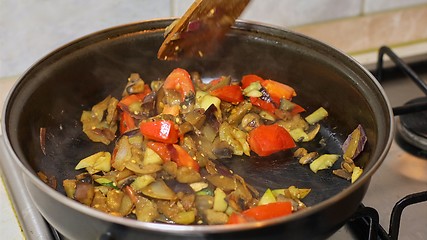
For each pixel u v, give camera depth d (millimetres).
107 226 428
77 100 603
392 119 495
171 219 510
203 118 582
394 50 775
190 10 519
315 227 441
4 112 497
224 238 420
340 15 759
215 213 514
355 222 532
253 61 629
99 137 596
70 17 656
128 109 604
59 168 569
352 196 450
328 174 571
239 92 613
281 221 420
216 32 540
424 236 532
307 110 625
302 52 598
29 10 635
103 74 610
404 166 604
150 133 555
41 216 537
